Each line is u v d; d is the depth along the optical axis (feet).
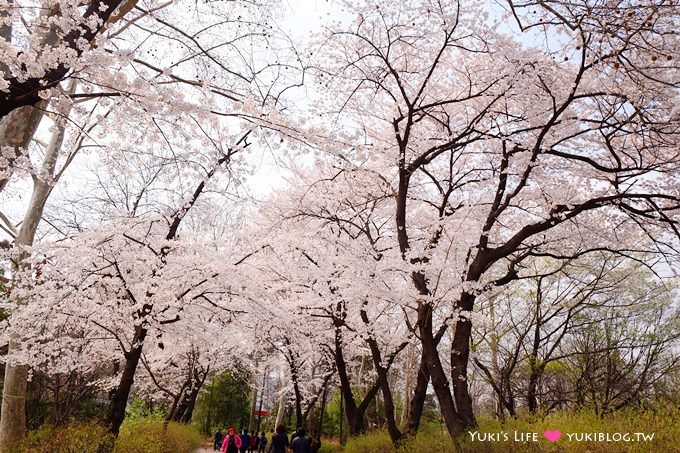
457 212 31.83
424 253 27.20
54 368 37.70
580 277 47.42
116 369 49.21
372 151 25.14
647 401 45.14
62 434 27.37
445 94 32.45
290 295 43.78
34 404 47.01
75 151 27.86
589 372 44.78
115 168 19.89
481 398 75.61
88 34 14.65
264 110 16.56
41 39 14.44
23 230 30.89
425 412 90.43
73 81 25.52
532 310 49.29
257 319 38.45
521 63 24.71
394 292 28.76
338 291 37.06
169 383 65.26
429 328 27.35
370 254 32.76
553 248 37.58
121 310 31.42
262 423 108.58
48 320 31.58
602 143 30.42
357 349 51.24
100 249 31.09
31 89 12.97
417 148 31.96
